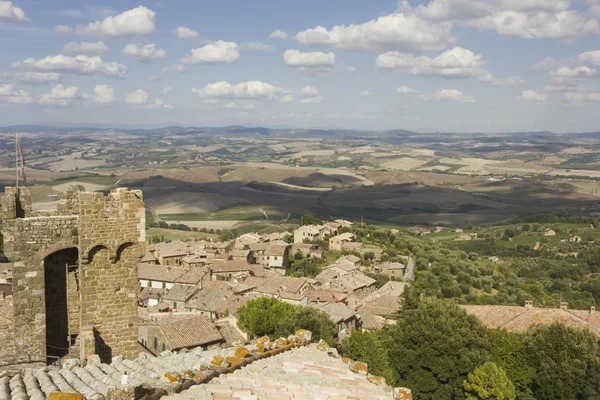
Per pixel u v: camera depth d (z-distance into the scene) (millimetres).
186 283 128500
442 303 63375
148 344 62781
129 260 25547
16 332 24828
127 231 25344
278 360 20750
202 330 63969
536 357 57062
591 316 71812
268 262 175125
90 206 24656
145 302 122750
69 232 25422
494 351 58719
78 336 26453
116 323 25406
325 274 148000
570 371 53938
